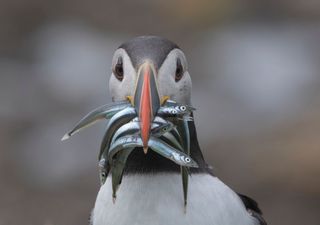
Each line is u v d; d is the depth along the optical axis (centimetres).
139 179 595
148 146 557
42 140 1556
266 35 2003
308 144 1446
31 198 1404
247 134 1528
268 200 1372
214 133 1533
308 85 1684
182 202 589
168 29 2156
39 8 2236
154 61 591
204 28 2123
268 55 1834
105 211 603
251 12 2162
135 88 580
